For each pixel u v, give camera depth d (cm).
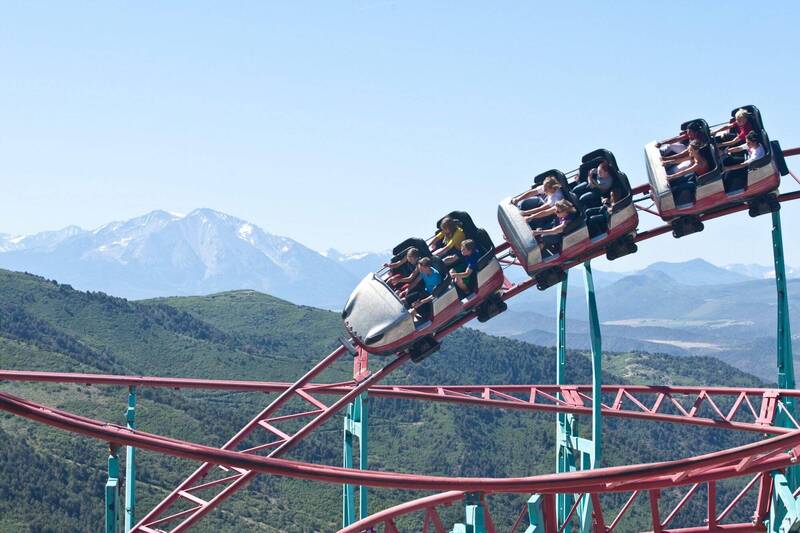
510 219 4256
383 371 4253
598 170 4322
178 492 4850
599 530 4847
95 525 15475
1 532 14250
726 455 3981
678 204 4431
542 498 4419
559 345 5525
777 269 5109
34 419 3544
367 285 4094
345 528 4478
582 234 4178
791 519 4206
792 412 5250
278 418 4856
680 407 5453
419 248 4116
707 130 4484
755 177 4388
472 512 3903
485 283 4031
